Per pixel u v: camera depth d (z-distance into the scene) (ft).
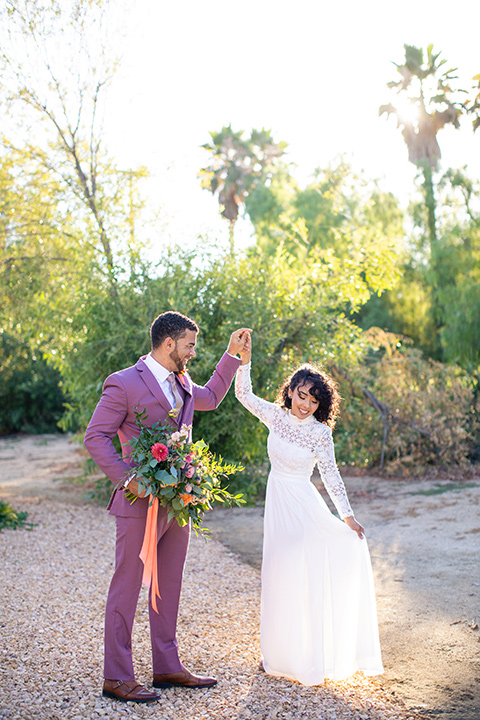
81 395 28.17
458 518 22.62
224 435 28.81
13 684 10.36
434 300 52.65
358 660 10.57
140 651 11.84
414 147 70.54
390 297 56.34
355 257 30.71
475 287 46.32
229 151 83.41
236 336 11.48
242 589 15.98
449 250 49.19
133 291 26.76
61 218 29.22
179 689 10.19
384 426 32.65
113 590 9.98
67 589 16.05
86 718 9.18
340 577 10.54
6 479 38.81
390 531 21.66
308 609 10.36
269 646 10.55
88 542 21.38
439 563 17.54
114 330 26.30
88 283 26.89
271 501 10.89
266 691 10.11
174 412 10.00
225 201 81.41
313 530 10.55
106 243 28.14
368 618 10.65
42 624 13.38
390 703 9.70
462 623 13.05
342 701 9.76
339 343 30.17
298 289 29.45
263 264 29.07
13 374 74.38
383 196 55.62
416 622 13.30
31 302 28.60
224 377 11.37
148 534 9.70
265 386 27.20
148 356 10.46
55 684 10.37
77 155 29.12
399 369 35.45
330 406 10.97
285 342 29.35
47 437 71.77
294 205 61.11
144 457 9.40
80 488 33.53
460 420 33.14
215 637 12.55
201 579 16.93
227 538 22.09
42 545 20.75
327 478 10.82
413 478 31.53
